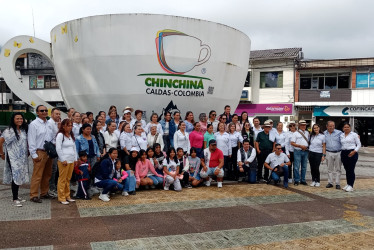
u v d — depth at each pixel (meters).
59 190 5.61
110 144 6.59
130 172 6.36
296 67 22.80
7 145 5.35
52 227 4.38
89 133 6.12
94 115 8.57
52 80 28.28
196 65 8.36
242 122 8.52
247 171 7.93
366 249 3.87
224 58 8.80
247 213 5.28
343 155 7.26
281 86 23.23
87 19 8.13
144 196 6.29
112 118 7.50
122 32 7.93
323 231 4.50
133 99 8.22
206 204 5.77
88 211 5.17
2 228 4.29
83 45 8.23
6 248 3.64
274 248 3.86
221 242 4.00
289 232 4.43
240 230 4.45
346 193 7.00
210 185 7.50
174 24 8.04
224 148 7.84
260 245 3.94
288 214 5.29
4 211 5.07
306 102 22.66
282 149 7.94
